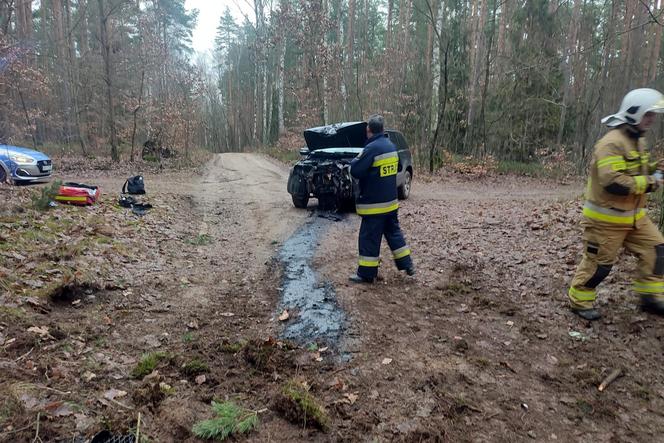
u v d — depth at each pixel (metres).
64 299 4.38
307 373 3.28
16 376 2.94
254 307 4.61
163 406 2.76
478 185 17.23
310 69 25.56
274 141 40.03
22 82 18.33
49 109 22.78
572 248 6.02
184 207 10.20
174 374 3.18
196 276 5.59
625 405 2.98
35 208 7.48
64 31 26.69
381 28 37.56
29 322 3.71
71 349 3.42
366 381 3.17
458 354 3.60
